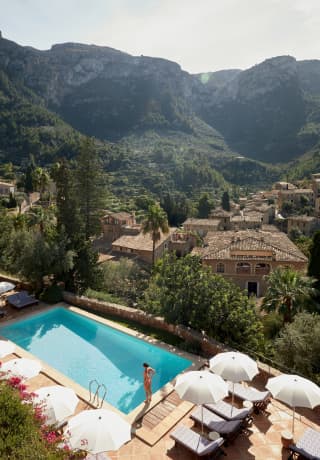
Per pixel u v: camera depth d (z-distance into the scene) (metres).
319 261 27.75
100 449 7.34
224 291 17.94
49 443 6.63
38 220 36.59
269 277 23.50
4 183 82.25
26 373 10.97
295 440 10.01
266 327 21.45
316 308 24.77
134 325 19.66
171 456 9.55
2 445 5.78
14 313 21.33
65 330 20.03
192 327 17.75
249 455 9.40
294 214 91.62
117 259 51.06
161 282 19.44
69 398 9.31
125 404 13.02
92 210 44.19
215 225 71.25
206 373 10.10
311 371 14.70
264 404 11.33
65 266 24.86
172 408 12.05
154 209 44.16
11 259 26.31
